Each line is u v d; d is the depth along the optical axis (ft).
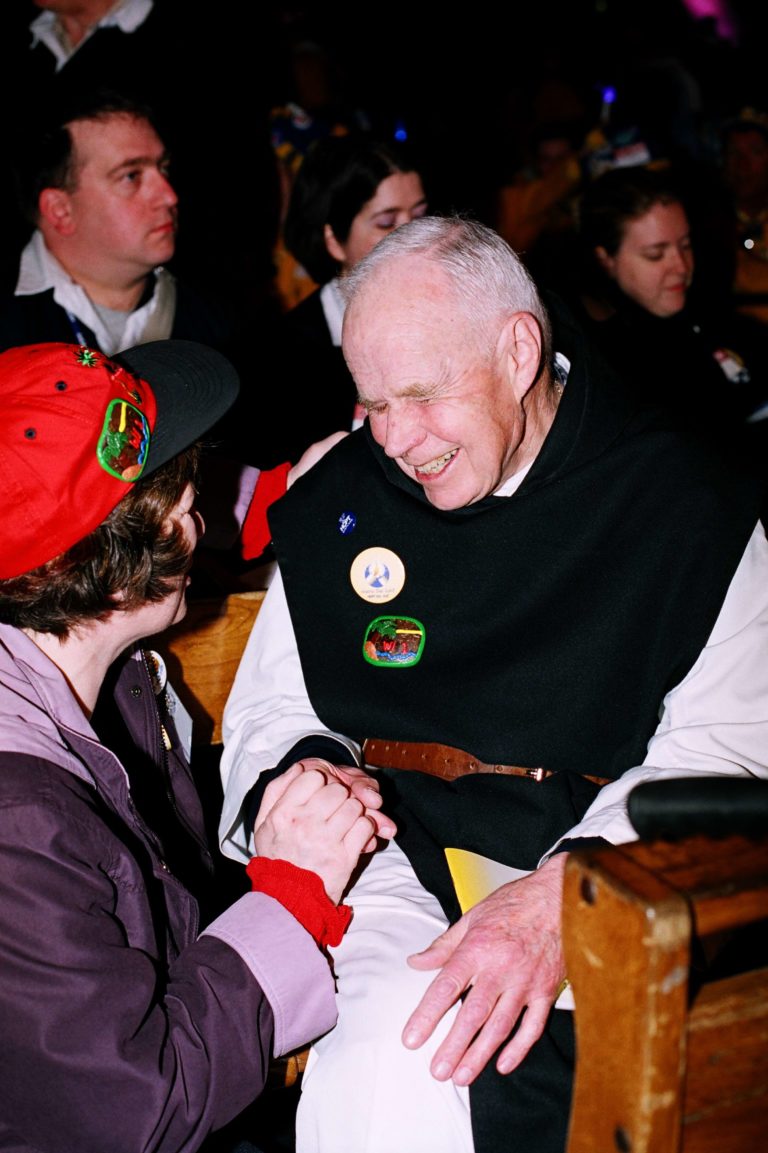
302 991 4.04
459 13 23.94
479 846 5.10
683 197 13.70
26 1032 3.59
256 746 5.52
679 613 5.07
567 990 4.59
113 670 4.94
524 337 4.82
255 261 14.97
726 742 4.94
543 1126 4.33
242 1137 4.99
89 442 3.88
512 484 5.33
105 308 9.68
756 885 2.63
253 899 4.20
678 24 24.44
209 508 6.27
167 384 4.34
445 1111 4.34
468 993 4.22
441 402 4.68
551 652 5.18
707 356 10.64
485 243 4.82
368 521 5.51
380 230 9.57
